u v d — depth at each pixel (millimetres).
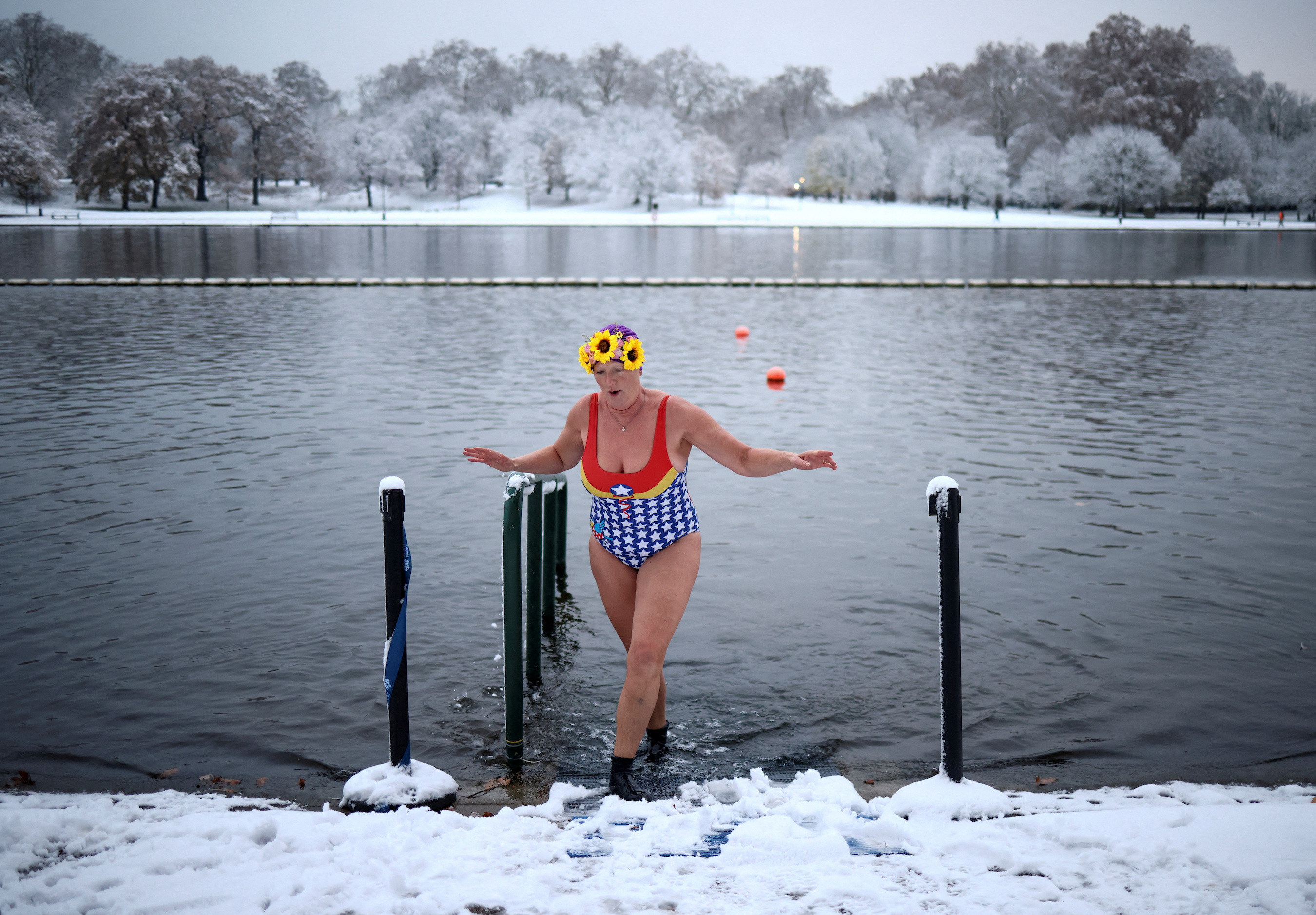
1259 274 30328
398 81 139250
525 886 2834
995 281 26875
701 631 5363
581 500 7750
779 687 4723
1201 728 4305
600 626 5492
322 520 7105
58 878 2879
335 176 96875
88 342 15672
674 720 4418
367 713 4461
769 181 113750
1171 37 99688
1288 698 4574
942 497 3547
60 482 8016
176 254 37781
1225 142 87500
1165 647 5109
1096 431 9938
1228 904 2637
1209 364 14031
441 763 4062
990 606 5648
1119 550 6547
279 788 3865
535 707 4555
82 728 4320
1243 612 5547
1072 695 4621
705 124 134250
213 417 10375
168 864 2955
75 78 110625
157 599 5699
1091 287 26188
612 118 104375
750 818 3387
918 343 16250
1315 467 8578
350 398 11383
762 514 7387
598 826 3322
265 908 2734
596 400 3934
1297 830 3000
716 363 14242
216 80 92250
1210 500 7645
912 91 135375
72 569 6145
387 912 2688
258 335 16547
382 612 5551
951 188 96250
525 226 72312
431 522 7109
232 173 92938
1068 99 110125
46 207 83125
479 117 114500
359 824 3246
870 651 5102
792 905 2697
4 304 20812
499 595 5840
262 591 5824
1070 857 2959
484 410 10742
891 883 2828
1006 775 3945
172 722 4367
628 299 23078
